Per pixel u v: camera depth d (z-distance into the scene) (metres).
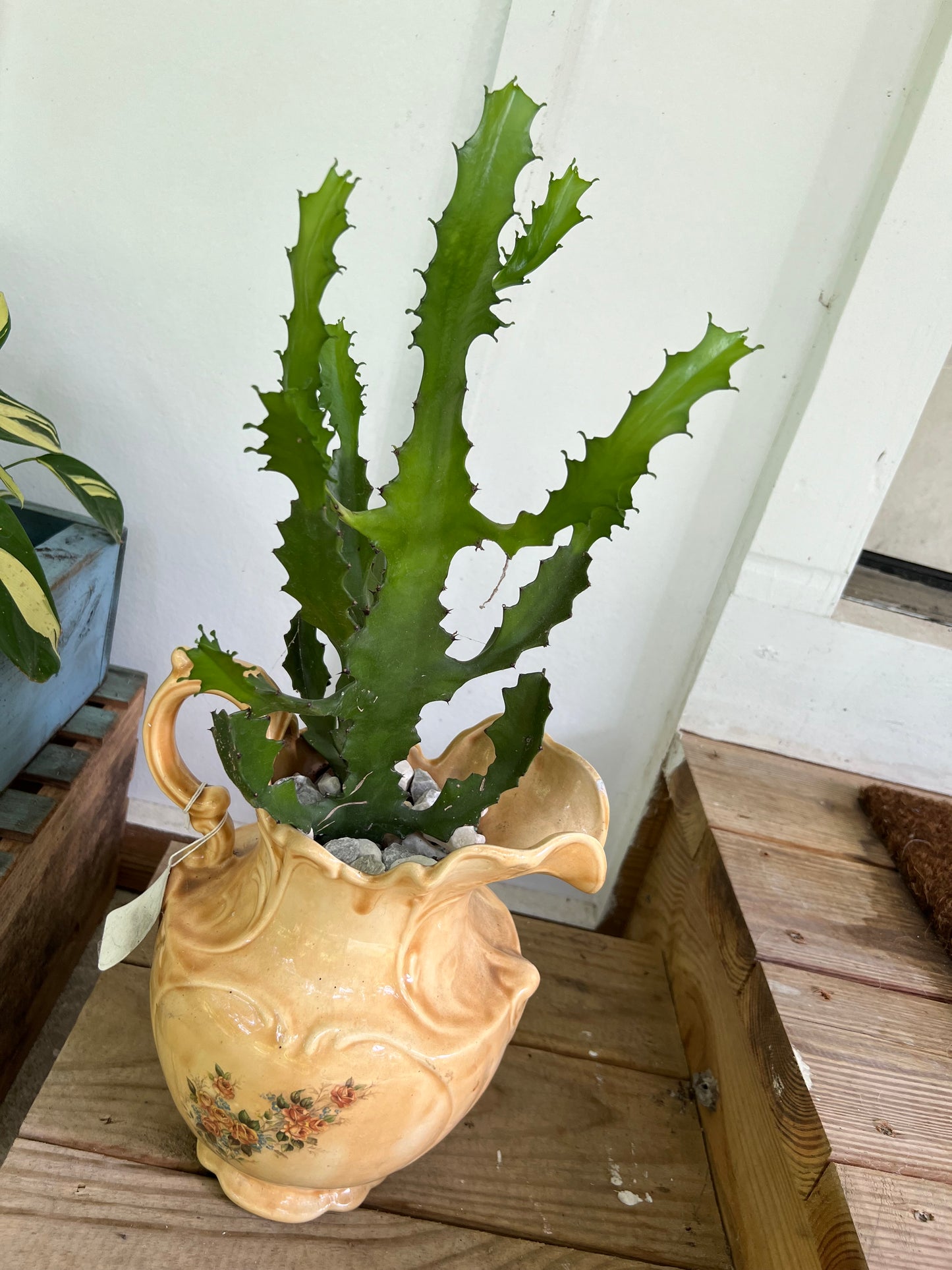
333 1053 0.51
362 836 0.57
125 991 0.76
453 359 0.42
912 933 0.84
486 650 0.51
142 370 0.98
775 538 0.97
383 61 0.85
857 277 0.87
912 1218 0.57
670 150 0.86
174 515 1.04
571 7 0.81
